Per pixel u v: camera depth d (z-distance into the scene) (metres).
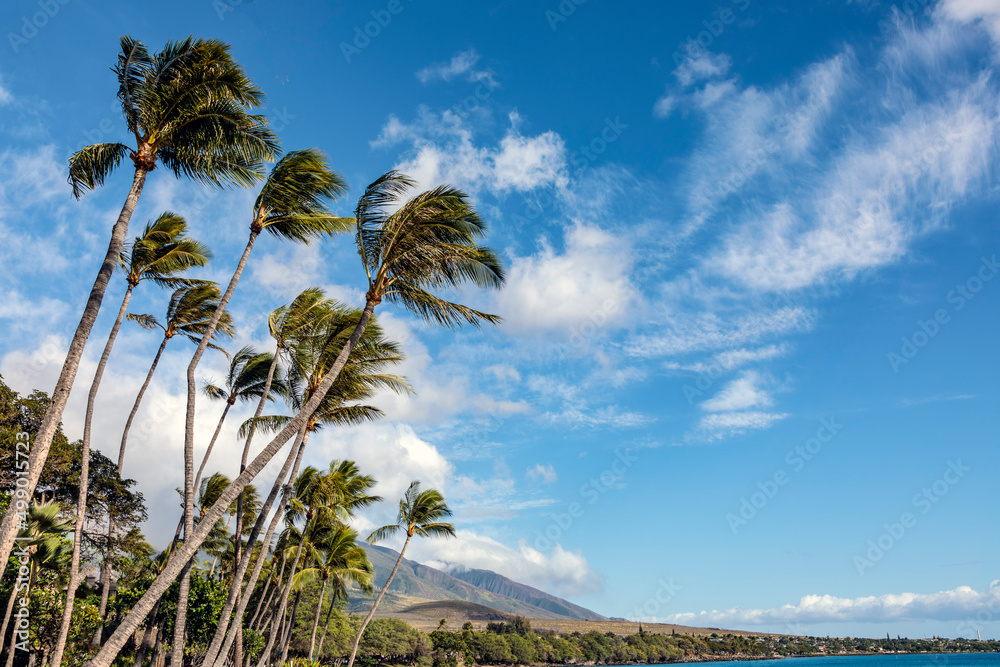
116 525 30.73
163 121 14.25
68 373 12.09
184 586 16.91
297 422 13.73
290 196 16.83
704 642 194.88
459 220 15.34
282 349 21.69
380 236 15.57
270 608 51.56
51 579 24.69
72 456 28.77
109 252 12.98
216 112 14.38
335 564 41.16
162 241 21.47
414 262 15.34
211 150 14.80
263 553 20.27
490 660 119.00
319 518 34.06
